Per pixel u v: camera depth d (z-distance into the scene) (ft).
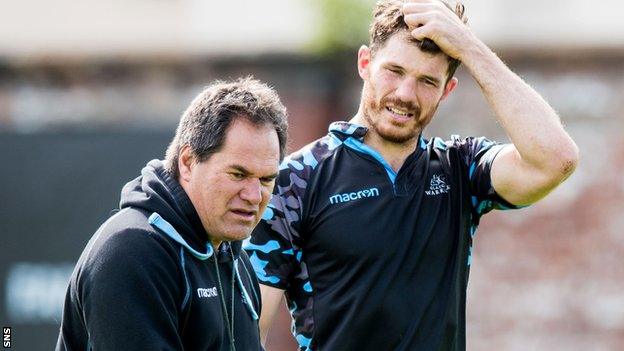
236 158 38.32
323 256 45.29
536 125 44.19
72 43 123.24
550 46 111.86
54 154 108.06
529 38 112.47
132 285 37.37
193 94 120.57
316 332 45.62
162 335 37.70
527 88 45.11
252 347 42.14
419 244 45.06
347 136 46.32
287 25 125.08
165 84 121.19
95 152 107.34
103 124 109.29
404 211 45.27
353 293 44.68
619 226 110.22
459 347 46.03
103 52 121.39
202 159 38.73
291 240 45.85
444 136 112.37
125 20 141.69
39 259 107.55
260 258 45.91
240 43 117.91
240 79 43.50
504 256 111.86
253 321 42.60
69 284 39.06
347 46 112.98
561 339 110.52
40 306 107.24
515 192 45.50
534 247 111.45
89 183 107.24
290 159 46.44
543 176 44.37
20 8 144.25
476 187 46.75
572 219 110.93
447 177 46.44
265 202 39.65
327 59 113.70
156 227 38.65
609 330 109.70
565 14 119.14
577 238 110.73
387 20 44.62
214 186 38.60
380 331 44.52
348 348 44.78
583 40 111.14
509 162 45.34
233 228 39.19
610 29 113.70
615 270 110.01
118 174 106.93
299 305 46.32
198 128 38.78
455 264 45.75
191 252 39.24
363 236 44.75
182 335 39.06
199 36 124.26
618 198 110.42
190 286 38.99
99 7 143.23
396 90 44.11
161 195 39.29
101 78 122.62
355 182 45.57
